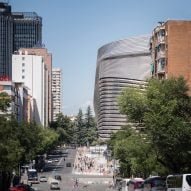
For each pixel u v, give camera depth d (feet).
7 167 317.63
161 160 302.04
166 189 222.07
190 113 282.97
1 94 322.96
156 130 266.57
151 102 285.43
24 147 457.68
